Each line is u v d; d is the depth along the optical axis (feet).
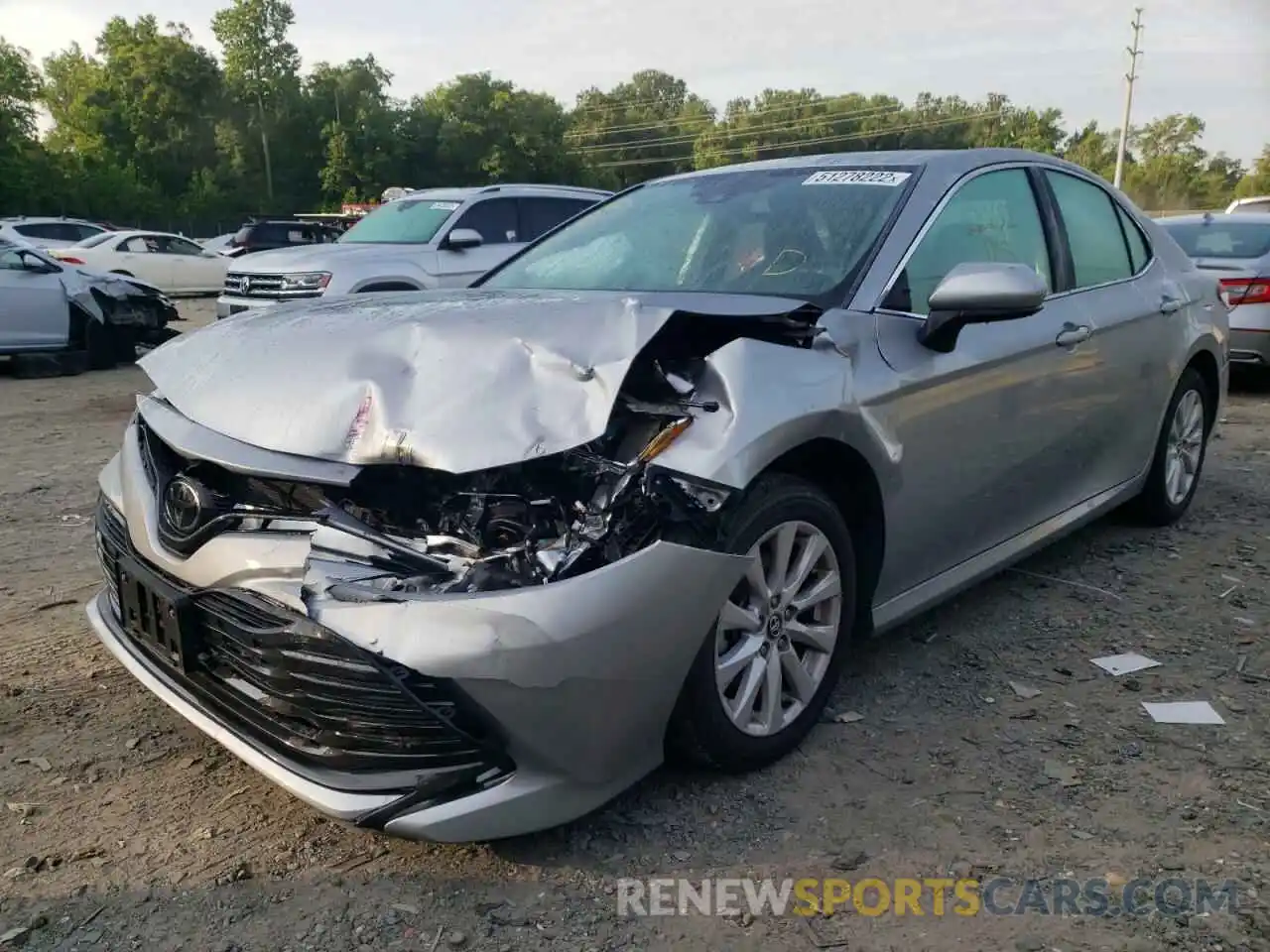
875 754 10.01
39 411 28.73
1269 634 12.90
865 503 10.29
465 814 7.68
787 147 273.75
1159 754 10.04
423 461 7.87
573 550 7.92
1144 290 15.08
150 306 38.83
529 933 7.57
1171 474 16.72
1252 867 8.29
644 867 8.31
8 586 14.24
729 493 8.33
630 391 8.82
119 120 180.86
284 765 8.09
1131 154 259.60
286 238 88.43
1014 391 11.80
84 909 7.77
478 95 207.51
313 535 8.16
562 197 38.58
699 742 8.97
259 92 193.98
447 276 34.32
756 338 9.42
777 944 7.48
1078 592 14.25
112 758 9.85
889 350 10.26
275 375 9.00
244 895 7.94
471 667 7.43
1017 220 13.01
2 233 39.37
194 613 8.63
